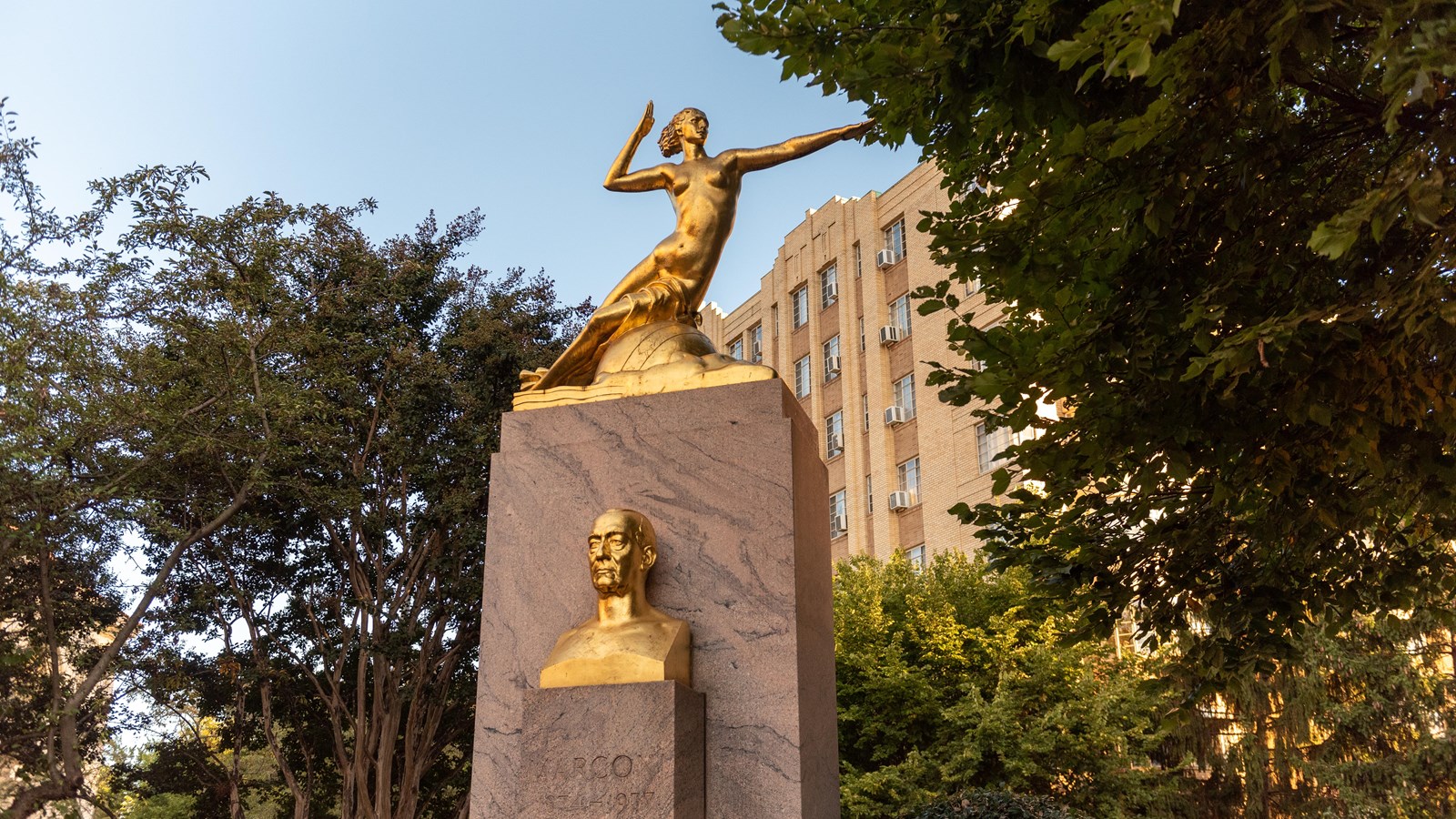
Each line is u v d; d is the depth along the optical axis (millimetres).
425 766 16875
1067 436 7074
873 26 6324
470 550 16828
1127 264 6438
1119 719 18250
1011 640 18656
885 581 21344
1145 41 4492
